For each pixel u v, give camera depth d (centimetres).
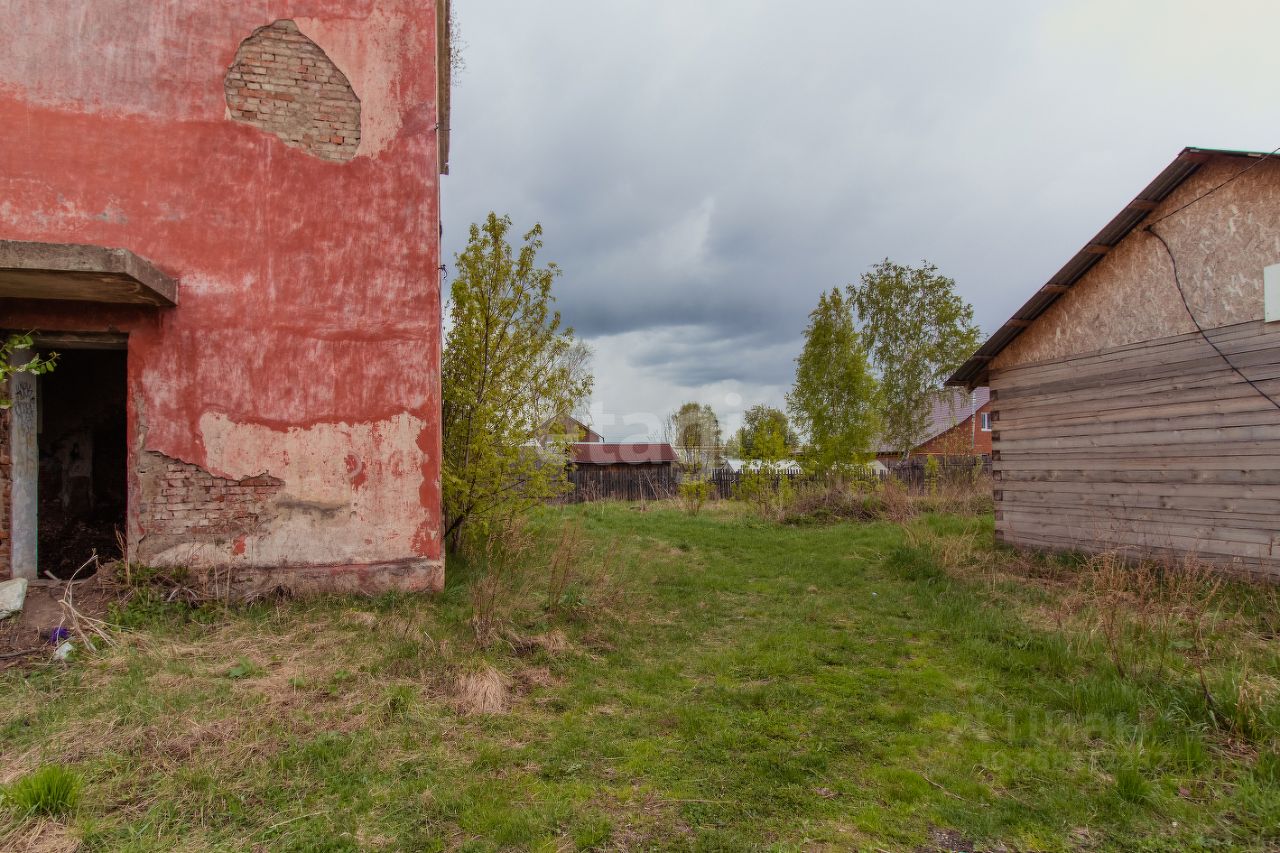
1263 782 347
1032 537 970
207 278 643
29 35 612
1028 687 490
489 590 684
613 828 312
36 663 479
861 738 411
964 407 3158
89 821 299
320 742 380
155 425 625
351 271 681
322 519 662
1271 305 688
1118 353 850
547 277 905
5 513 610
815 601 764
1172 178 765
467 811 321
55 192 611
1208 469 743
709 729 421
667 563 996
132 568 611
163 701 420
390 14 703
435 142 711
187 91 646
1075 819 323
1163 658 505
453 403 872
